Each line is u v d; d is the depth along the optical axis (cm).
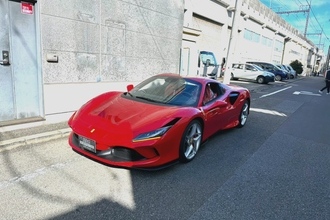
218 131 442
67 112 490
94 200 237
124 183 271
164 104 349
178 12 731
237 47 2091
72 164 306
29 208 218
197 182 285
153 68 680
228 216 227
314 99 1091
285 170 333
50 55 440
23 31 414
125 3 562
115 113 313
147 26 633
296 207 248
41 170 286
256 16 2347
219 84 454
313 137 496
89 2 488
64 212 216
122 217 216
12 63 409
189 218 221
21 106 434
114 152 277
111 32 545
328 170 342
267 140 457
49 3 425
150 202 240
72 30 469
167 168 315
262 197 262
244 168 331
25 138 358
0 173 273
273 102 923
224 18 1698
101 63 538
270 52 3092
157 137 276
